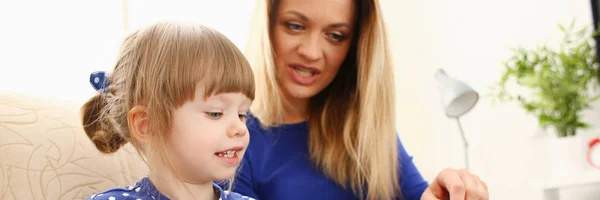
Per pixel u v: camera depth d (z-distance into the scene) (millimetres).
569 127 1607
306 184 1132
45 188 934
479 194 961
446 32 2070
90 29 1555
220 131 721
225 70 727
